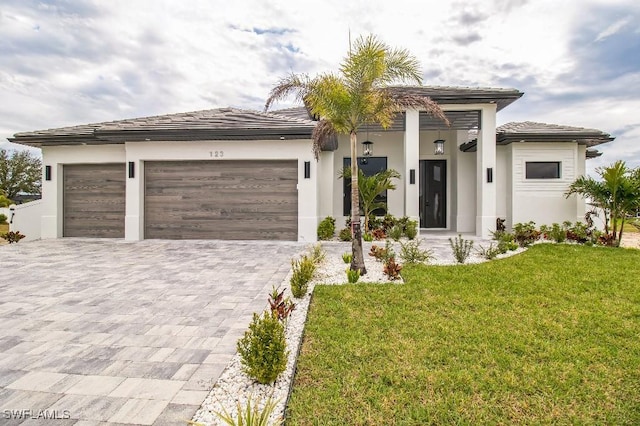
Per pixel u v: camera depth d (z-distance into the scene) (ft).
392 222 45.62
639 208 36.52
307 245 38.32
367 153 49.65
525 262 27.84
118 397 10.42
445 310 17.58
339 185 54.34
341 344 13.82
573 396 10.52
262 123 41.09
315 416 9.55
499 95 41.78
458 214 52.60
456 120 48.19
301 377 11.53
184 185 41.78
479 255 31.58
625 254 31.42
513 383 11.10
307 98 25.53
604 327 15.43
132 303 19.25
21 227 44.91
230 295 20.76
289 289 21.86
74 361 12.64
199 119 43.42
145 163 42.06
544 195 47.19
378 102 24.94
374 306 18.10
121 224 44.14
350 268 25.21
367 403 10.15
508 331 15.02
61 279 24.40
